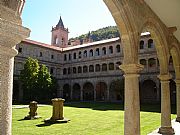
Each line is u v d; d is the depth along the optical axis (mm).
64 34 75375
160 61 9852
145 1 7605
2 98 2342
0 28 2271
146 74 42312
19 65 49062
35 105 17031
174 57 12133
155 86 43500
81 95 52531
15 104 34875
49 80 44250
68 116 18375
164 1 7473
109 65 48719
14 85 47031
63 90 57719
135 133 6320
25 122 14586
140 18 7148
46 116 18297
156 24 8664
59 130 11648
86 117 17672
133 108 6398
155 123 14117
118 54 47250
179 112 13242
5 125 2348
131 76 6527
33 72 41219
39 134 10508
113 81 46375
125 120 6473
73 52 56438
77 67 54844
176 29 10141
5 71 2387
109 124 13859
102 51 50344
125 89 6594
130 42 6461
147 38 42906
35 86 41375
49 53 56219
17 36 2457
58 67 57812
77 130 11680
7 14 2330
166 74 9781
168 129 9688
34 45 52625
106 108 27609
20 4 2506
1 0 2277
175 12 8391
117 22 6305
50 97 47812
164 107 9961
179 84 12961
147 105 34562
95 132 11109
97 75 50281
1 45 2328
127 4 6277
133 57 6516
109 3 5930
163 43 9438
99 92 53188
